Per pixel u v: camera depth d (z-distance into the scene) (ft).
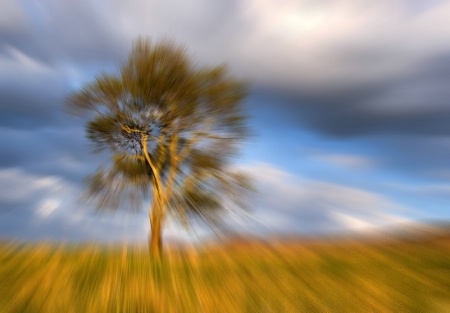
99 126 50.34
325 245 42.34
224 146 50.26
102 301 19.98
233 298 22.24
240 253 37.65
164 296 21.59
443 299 22.35
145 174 52.60
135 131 50.70
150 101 50.44
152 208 48.08
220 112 50.42
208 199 48.60
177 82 49.52
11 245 34.09
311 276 27.58
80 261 28.73
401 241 42.60
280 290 24.04
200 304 20.83
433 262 32.17
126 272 26.08
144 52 49.24
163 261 31.65
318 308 20.63
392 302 21.72
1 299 19.74
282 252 37.93
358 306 21.04
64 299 20.04
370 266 30.81
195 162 50.44
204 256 35.63
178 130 51.08
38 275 24.26
